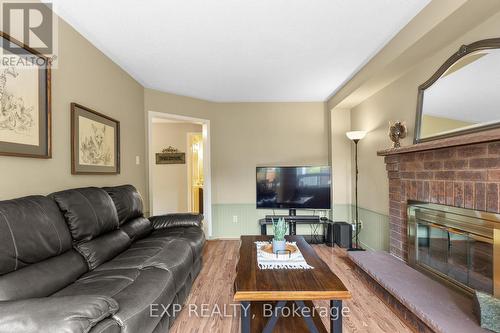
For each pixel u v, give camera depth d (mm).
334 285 1508
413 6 1874
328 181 3902
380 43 2432
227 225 4402
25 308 898
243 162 4414
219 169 4402
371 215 3484
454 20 1707
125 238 2109
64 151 2021
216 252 3566
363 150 3715
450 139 1706
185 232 2662
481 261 1741
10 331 836
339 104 3891
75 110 2127
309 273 1675
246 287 1479
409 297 1770
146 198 3586
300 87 3688
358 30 2197
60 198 1667
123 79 3006
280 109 4410
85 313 907
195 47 2482
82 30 2166
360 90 3232
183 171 5934
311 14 1964
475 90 1800
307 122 4402
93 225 1776
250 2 1819
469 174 1765
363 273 2539
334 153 4184
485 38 1729
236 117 4414
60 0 1763
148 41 2359
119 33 2219
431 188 2143
